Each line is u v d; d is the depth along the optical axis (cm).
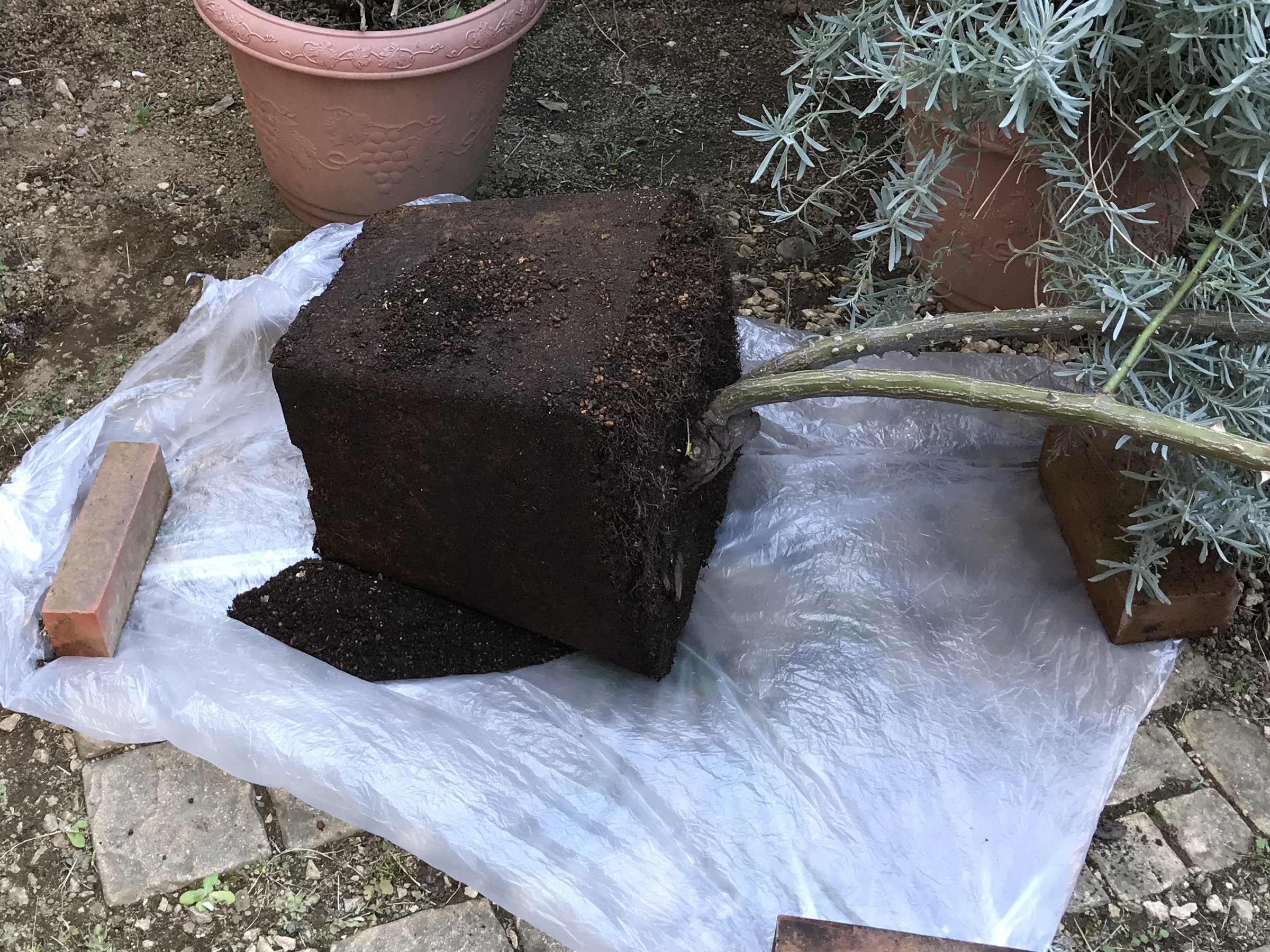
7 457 191
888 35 165
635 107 274
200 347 195
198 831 146
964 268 189
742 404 153
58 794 149
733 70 286
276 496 183
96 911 139
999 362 199
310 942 137
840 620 168
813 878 137
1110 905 141
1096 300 147
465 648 161
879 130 264
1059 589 172
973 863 139
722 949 131
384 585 169
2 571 164
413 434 139
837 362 158
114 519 165
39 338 212
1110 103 143
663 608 150
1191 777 154
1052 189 167
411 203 214
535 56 286
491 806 141
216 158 252
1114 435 175
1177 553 162
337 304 149
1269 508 149
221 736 146
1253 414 145
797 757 149
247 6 187
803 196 248
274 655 157
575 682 158
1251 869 145
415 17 213
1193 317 141
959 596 171
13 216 233
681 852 139
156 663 154
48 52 270
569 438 129
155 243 231
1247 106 123
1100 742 152
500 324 143
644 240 158
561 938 132
